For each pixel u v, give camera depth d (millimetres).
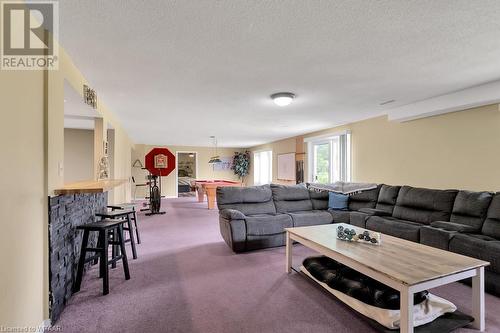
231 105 4164
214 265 3102
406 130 4457
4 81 1378
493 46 2207
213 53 2332
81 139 5383
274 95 3607
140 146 10172
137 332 1819
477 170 3467
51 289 1899
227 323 1929
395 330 1778
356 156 5574
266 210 4297
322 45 2189
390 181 4762
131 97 3676
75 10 1686
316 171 7164
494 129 3291
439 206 3375
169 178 10508
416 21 1828
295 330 1851
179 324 1915
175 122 5602
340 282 2285
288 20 1818
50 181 1935
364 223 3850
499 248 2316
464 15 1755
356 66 2633
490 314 2045
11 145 1438
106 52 2291
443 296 2330
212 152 11227
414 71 2770
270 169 9711
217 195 4227
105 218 3184
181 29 1933
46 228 1883
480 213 2922
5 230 1376
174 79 2980
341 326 1899
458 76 2926
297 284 2590
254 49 2260
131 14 1737
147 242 4066
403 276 1697
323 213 4305
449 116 3811
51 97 1964
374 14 1746
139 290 2445
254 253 3564
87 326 1889
